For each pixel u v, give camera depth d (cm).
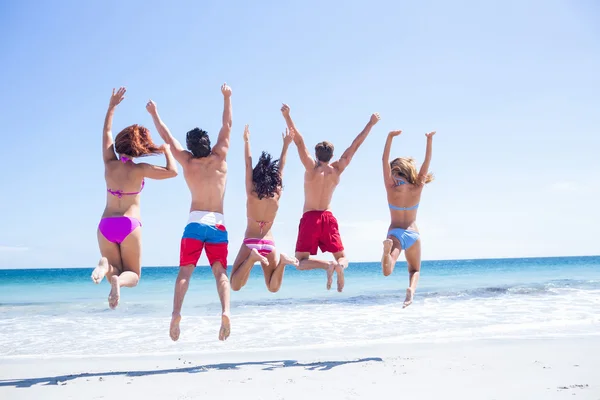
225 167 595
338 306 1432
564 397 489
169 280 3447
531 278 2658
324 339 905
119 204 555
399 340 870
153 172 555
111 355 788
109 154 563
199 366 689
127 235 543
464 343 814
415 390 527
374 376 596
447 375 594
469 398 493
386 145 677
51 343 916
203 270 4888
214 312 1341
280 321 1133
